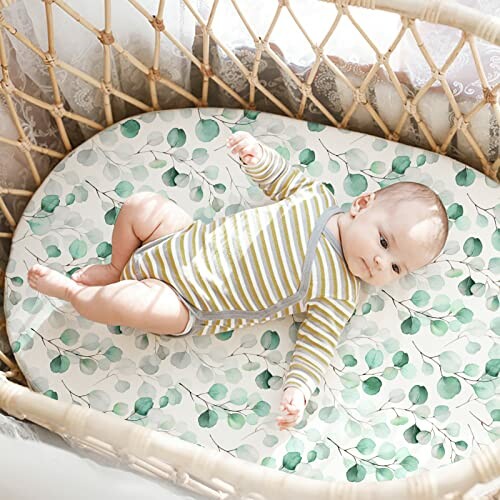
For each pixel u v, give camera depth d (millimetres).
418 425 1354
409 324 1423
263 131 1568
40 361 1407
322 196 1440
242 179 1550
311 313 1396
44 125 1584
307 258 1382
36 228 1512
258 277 1369
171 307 1340
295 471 1327
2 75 1418
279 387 1390
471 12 1248
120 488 1027
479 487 1109
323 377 1394
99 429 1035
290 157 1552
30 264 1488
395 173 1521
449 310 1425
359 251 1382
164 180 1551
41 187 1536
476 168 1557
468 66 1426
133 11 1459
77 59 1488
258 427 1358
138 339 1421
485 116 1437
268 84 1630
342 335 1423
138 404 1378
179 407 1376
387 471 1320
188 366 1402
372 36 1459
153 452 1021
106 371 1400
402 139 1592
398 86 1436
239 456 1338
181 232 1399
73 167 1550
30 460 1028
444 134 1521
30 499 1011
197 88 1694
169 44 1528
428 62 1365
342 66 1502
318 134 1559
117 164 1555
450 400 1368
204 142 1570
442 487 936
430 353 1401
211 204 1539
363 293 1449
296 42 1520
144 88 1641
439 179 1502
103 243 1509
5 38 1408
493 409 1354
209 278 1360
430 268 1452
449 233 1470
